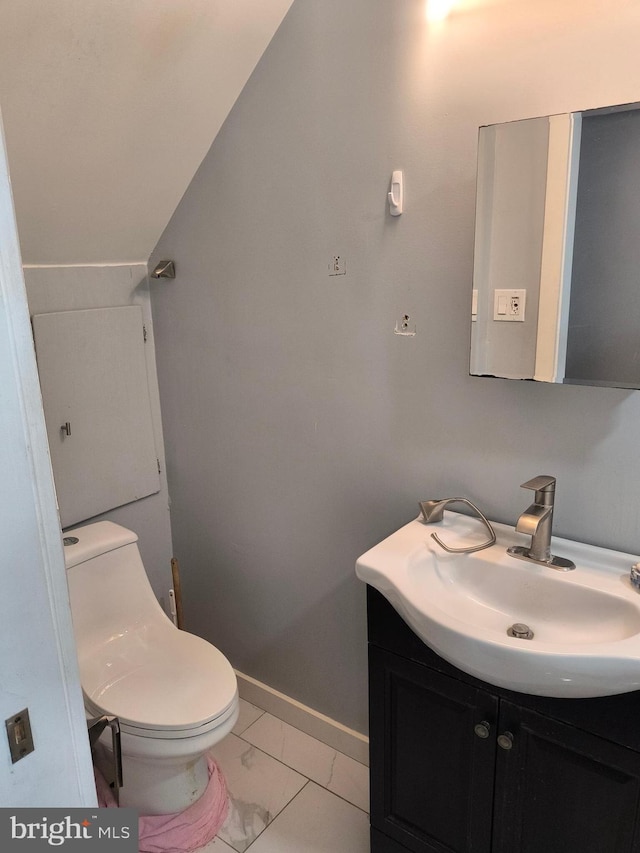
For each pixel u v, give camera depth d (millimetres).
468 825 1380
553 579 1307
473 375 1429
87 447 2004
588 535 1415
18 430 796
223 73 1633
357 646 1908
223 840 1733
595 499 1386
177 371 2135
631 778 1132
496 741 1277
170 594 2309
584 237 1252
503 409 1464
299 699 2121
